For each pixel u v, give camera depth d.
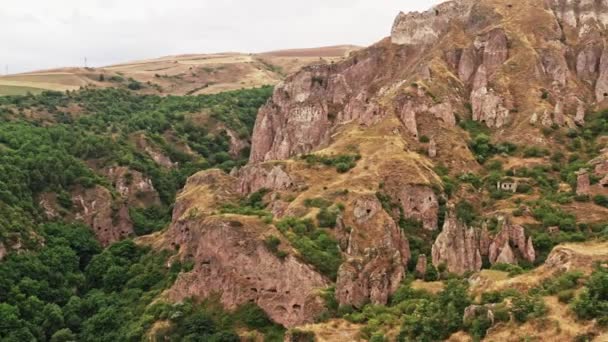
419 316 87.75
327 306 100.75
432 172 131.88
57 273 143.12
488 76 157.38
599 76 156.38
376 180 126.19
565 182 129.12
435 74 157.38
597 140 140.75
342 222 116.00
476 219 121.94
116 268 141.50
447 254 107.38
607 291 76.38
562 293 79.12
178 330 112.06
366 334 91.56
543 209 118.62
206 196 143.62
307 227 116.31
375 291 101.56
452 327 83.75
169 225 154.25
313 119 166.62
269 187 136.62
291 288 108.56
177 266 131.00
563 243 102.62
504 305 81.56
